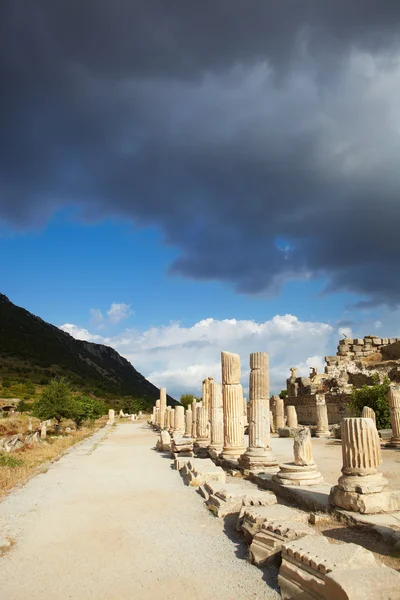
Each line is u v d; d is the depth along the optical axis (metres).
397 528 8.05
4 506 12.26
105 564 7.80
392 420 22.36
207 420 25.47
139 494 13.74
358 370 40.59
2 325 158.38
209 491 12.55
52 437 35.12
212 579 6.99
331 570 5.69
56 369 136.75
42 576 7.33
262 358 16.78
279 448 24.25
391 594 4.99
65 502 12.75
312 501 10.37
